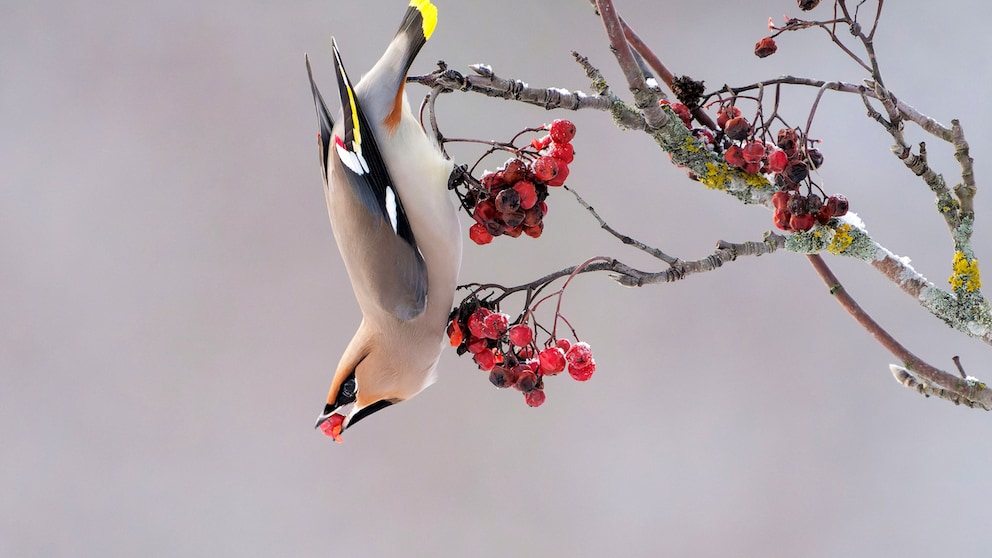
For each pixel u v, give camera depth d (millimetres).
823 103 7539
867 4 7586
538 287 6227
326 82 8516
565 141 6215
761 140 6223
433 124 6234
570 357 6215
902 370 6266
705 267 6215
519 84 6215
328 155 6281
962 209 6230
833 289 6270
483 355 6234
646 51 6262
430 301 6277
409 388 6297
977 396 6242
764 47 6223
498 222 6227
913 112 6227
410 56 6262
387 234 6262
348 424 6301
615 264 6219
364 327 6297
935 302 6227
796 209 6211
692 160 6227
